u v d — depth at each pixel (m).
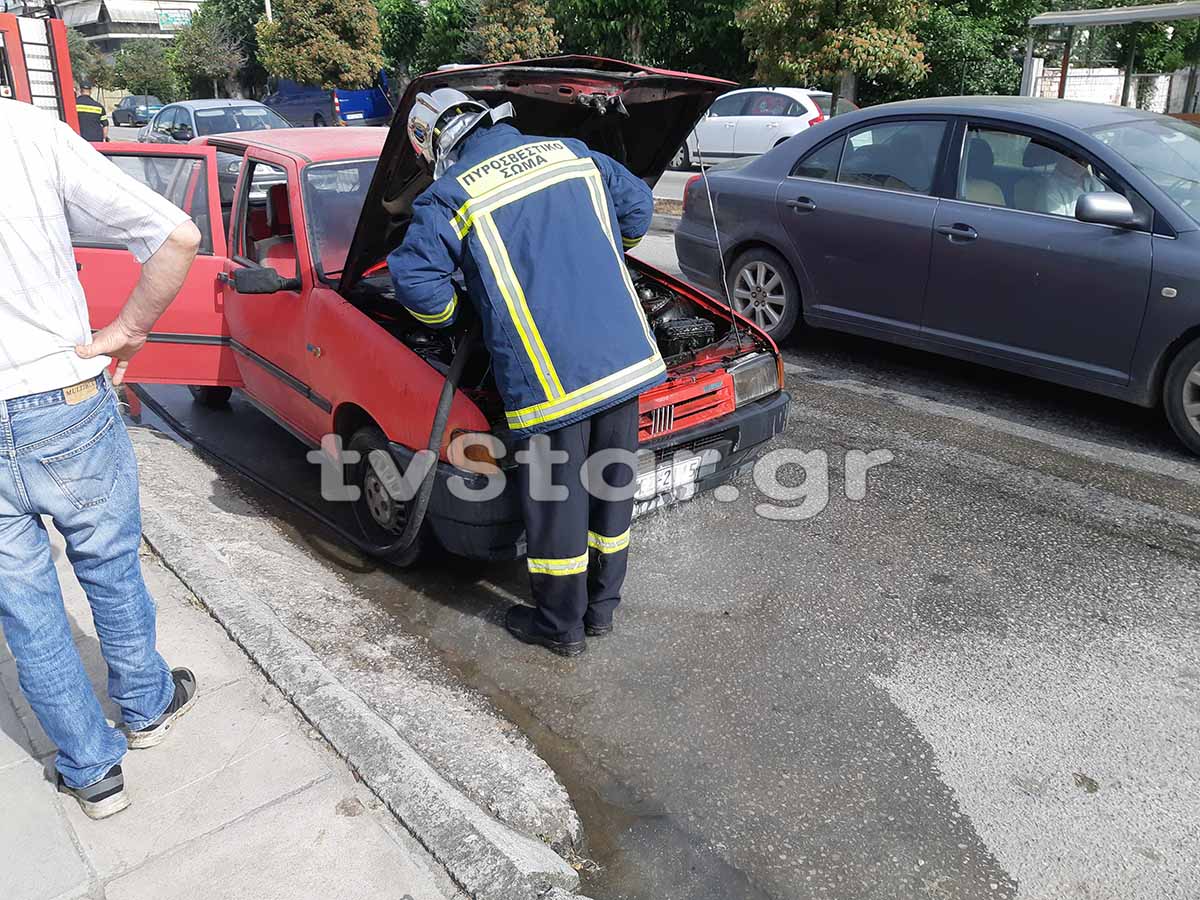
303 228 4.23
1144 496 4.61
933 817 2.74
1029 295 5.29
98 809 2.43
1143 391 5.00
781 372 4.18
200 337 4.91
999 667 3.39
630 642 3.56
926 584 3.91
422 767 2.61
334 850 2.35
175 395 6.26
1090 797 2.81
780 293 6.64
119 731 2.56
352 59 23.59
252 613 3.28
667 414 3.67
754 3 16.31
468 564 4.15
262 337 4.55
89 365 2.22
